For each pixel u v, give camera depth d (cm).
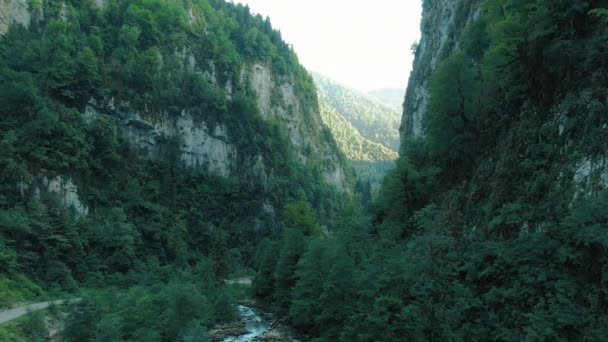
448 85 4478
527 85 3750
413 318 2636
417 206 5066
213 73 15100
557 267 2511
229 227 12244
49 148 8012
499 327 2597
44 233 6800
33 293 5656
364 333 3030
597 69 2972
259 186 13775
